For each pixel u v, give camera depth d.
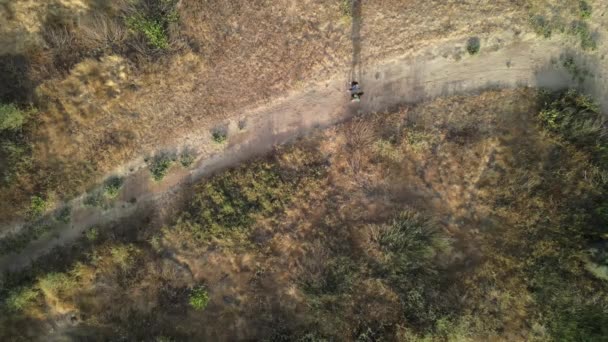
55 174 20.20
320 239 19.67
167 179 20.48
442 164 19.66
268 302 19.70
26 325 19.98
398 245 19.11
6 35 19.53
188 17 20.38
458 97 19.84
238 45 20.59
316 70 20.42
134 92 20.41
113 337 20.00
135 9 19.92
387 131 19.97
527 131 19.27
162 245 20.11
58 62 19.92
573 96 18.67
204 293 19.66
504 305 18.41
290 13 20.53
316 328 19.34
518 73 19.69
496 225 19.03
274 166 20.17
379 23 20.38
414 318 18.66
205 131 20.56
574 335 17.47
